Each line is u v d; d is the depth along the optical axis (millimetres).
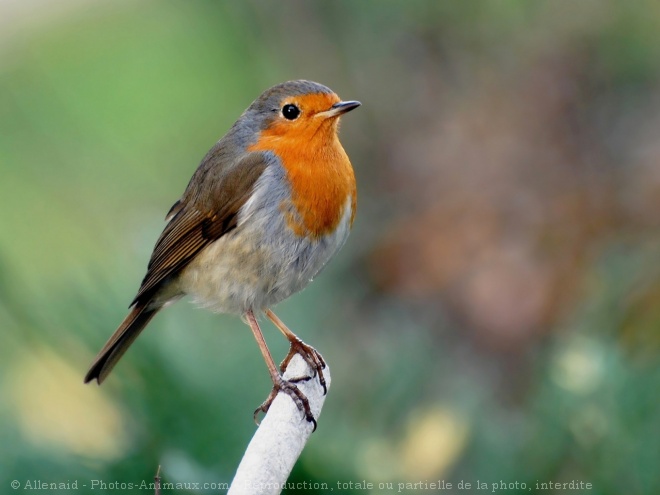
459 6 13156
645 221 11695
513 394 10664
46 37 18203
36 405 8609
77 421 8375
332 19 13422
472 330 11344
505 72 13203
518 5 13141
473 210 12219
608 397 7418
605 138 12602
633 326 9148
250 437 7594
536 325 11180
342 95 13477
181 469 7234
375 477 7727
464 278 11727
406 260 12047
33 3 19031
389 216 12719
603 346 7711
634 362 7812
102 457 7488
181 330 7984
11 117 16266
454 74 13344
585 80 12898
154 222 10984
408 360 9273
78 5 18922
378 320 11617
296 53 13641
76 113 16203
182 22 16688
